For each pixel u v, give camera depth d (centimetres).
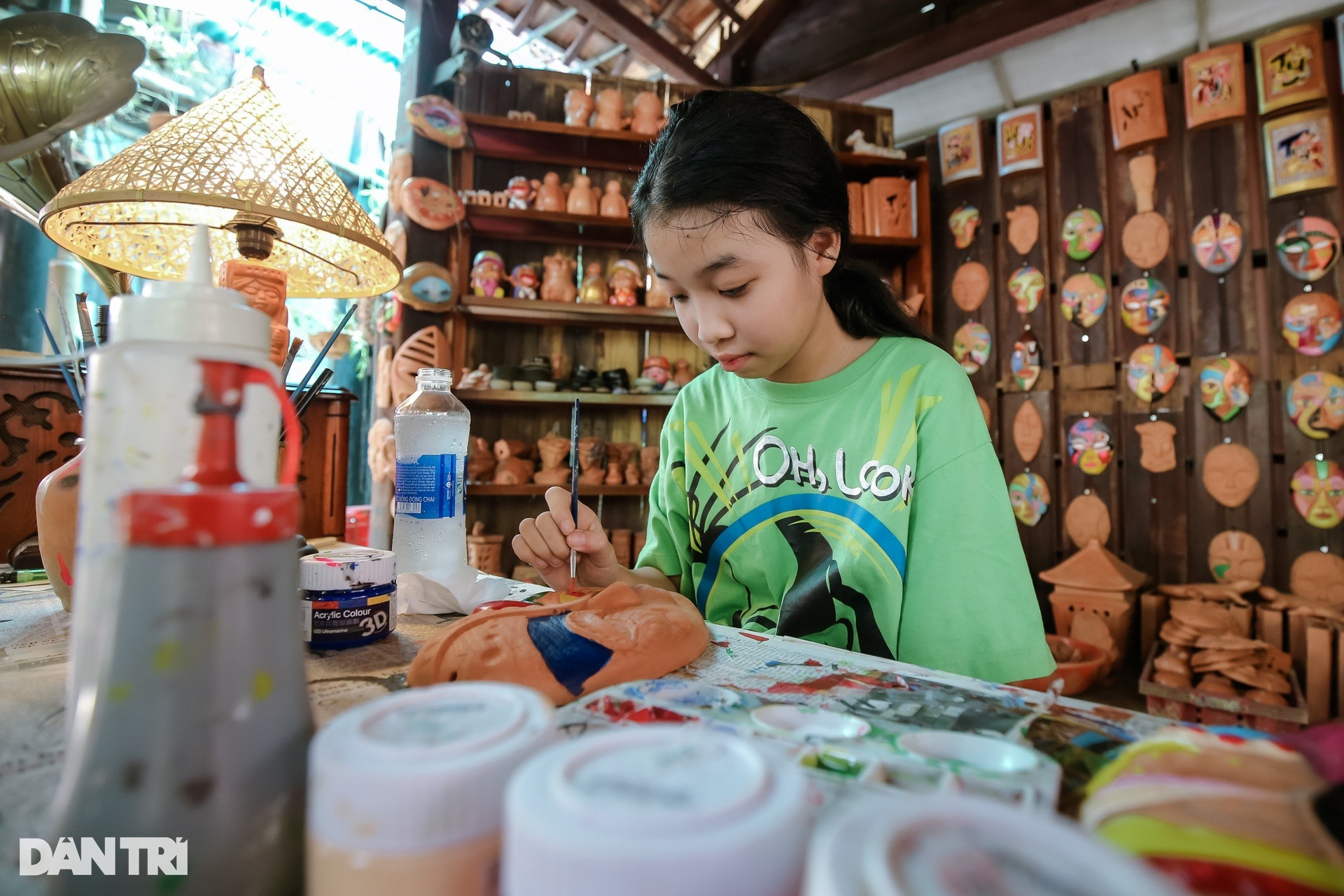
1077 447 295
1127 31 279
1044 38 291
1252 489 258
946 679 51
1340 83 249
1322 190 250
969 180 327
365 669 57
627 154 301
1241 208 264
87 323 68
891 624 88
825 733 40
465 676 48
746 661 56
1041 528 302
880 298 107
